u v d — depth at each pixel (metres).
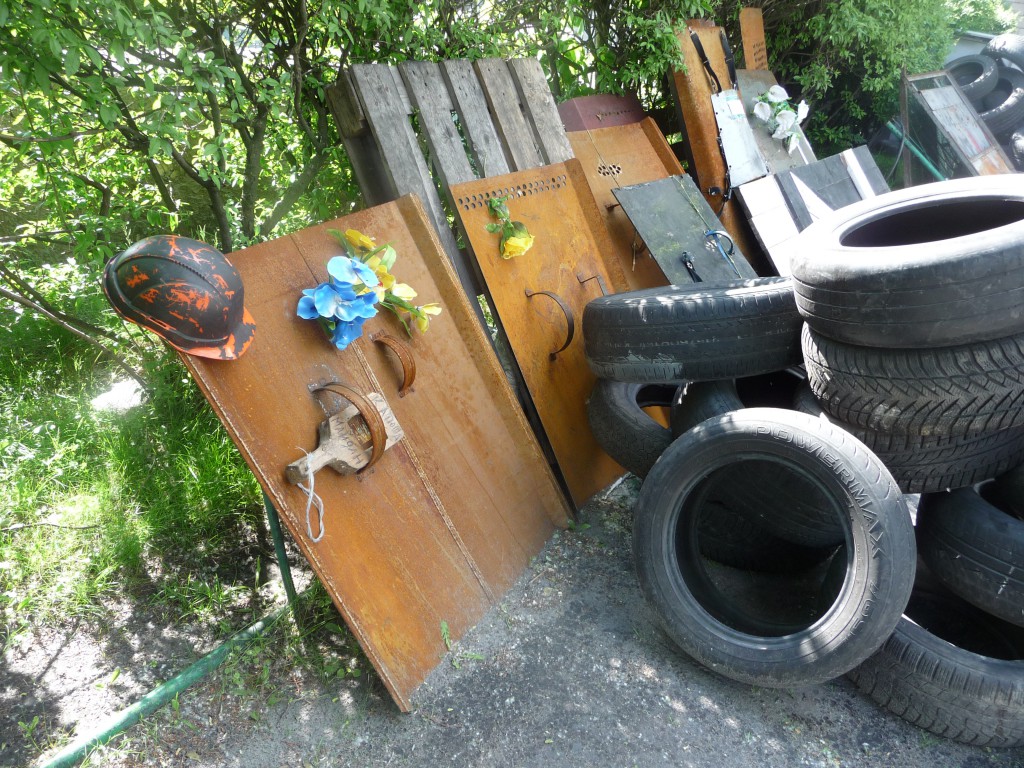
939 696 2.15
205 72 2.87
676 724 2.25
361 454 2.25
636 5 4.57
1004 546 2.20
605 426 3.15
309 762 2.14
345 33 3.31
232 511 3.14
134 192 3.46
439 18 3.67
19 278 3.46
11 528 2.82
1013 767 2.15
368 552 2.29
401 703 2.25
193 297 1.85
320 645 2.53
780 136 5.34
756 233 4.73
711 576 2.92
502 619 2.64
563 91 4.76
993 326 2.08
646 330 2.86
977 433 2.27
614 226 3.98
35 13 2.16
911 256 2.12
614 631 2.60
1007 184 2.71
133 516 3.00
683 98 4.67
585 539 3.08
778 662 2.21
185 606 2.71
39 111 2.60
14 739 2.19
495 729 2.23
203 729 2.23
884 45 6.31
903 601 2.05
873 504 2.07
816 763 2.14
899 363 2.21
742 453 2.30
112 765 2.11
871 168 5.66
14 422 3.37
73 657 2.49
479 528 2.73
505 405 2.97
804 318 2.53
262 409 2.10
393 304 2.55
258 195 3.72
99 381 3.93
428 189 3.23
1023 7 10.09
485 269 3.14
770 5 5.83
